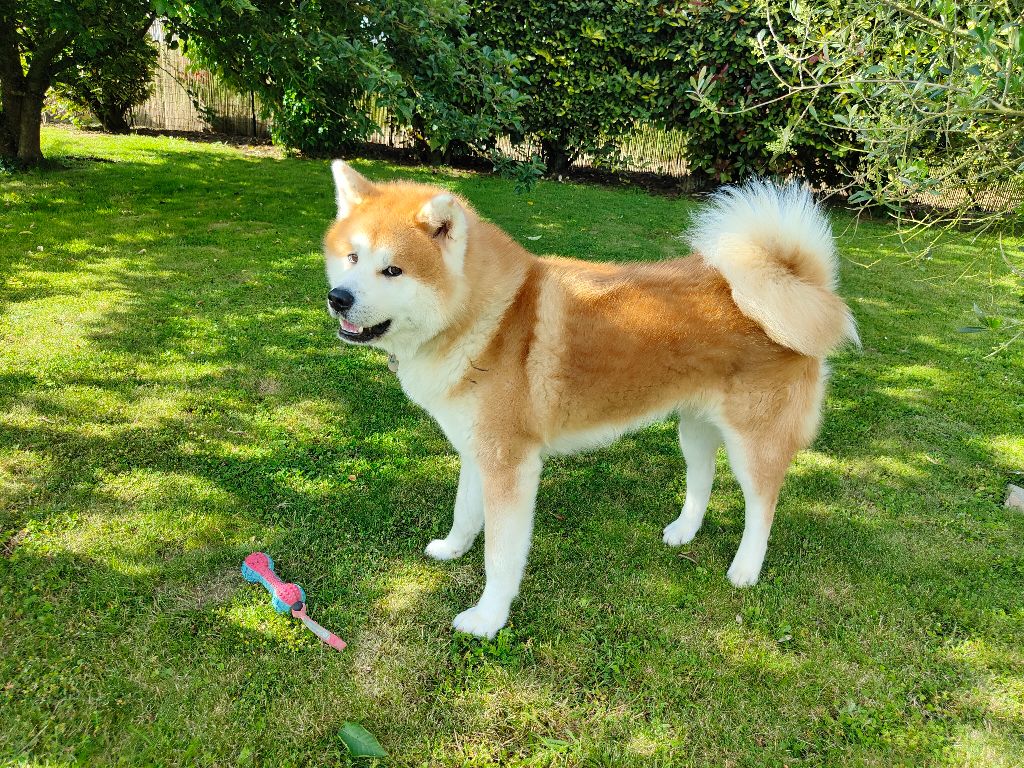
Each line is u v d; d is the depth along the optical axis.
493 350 2.51
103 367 4.31
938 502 3.55
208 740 2.11
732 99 9.79
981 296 6.76
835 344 2.67
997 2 2.18
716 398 2.71
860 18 2.44
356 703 2.27
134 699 2.22
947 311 6.35
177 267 6.10
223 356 4.61
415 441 3.86
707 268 2.72
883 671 2.50
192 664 2.36
